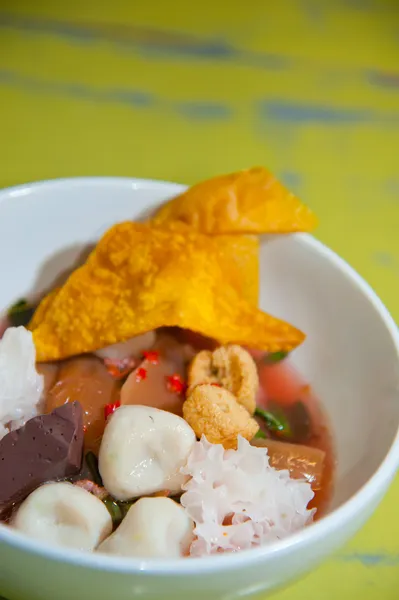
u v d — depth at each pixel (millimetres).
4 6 564
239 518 306
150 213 393
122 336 350
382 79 561
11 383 336
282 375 377
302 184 489
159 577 262
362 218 477
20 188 370
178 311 347
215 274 365
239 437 318
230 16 590
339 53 574
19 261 380
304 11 606
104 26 564
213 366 357
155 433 316
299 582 330
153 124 510
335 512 286
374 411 344
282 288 387
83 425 332
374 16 612
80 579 266
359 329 364
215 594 276
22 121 499
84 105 515
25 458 309
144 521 296
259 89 541
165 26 571
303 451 340
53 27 557
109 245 364
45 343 357
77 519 300
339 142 518
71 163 479
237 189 384
